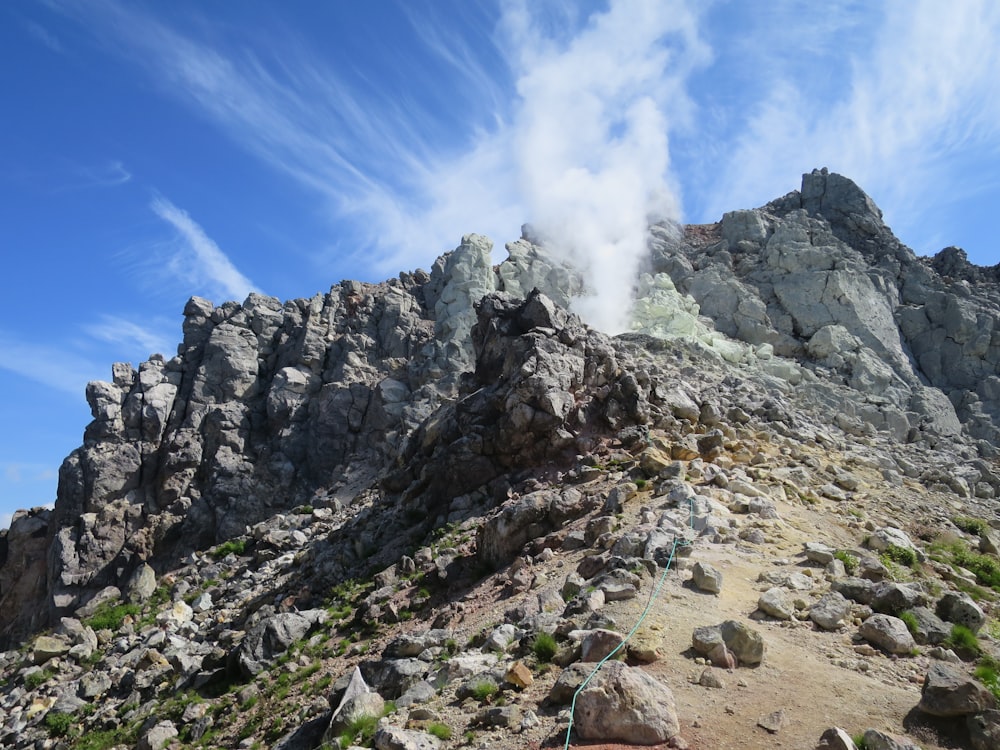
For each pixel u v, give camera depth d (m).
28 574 42.25
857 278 45.78
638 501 19.92
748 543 16.73
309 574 28.81
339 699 14.56
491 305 32.25
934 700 9.45
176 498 41.28
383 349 47.59
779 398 36.34
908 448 35.12
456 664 12.63
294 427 43.75
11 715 26.27
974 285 48.28
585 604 13.43
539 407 25.98
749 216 52.47
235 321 49.59
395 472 31.27
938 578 17.09
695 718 9.63
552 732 9.70
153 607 33.94
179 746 18.62
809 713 9.74
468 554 21.92
